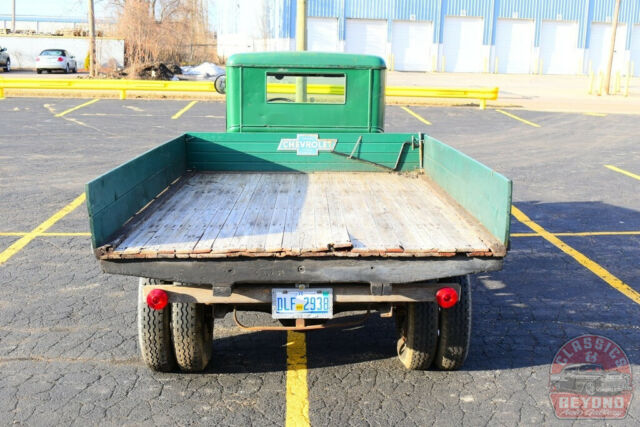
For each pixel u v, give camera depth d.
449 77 43.97
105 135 16.59
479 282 7.04
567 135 18.67
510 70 50.81
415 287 4.18
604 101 28.34
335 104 7.25
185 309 4.51
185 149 6.93
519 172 13.44
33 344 5.32
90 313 5.99
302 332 5.70
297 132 7.29
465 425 4.21
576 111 24.16
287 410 4.37
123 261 3.96
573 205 10.66
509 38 50.25
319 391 4.64
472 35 49.91
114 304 6.23
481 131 19.16
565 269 7.49
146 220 4.89
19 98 23.58
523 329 5.80
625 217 9.91
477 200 4.81
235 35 52.47
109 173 4.27
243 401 4.48
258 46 50.31
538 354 5.29
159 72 32.44
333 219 4.98
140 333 4.56
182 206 5.39
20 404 4.39
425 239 4.36
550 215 10.01
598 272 7.40
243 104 7.18
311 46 48.66
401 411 4.38
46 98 23.86
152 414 4.30
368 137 7.00
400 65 49.97
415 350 4.71
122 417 4.25
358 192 6.05
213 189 6.13
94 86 24.00
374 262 3.98
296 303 4.14
